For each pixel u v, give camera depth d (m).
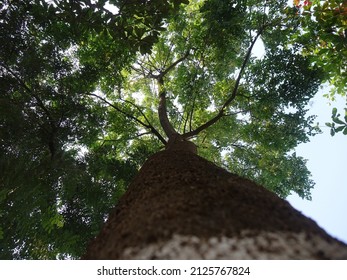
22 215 4.12
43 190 4.92
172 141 4.70
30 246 4.26
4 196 3.52
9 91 5.64
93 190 6.09
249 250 1.24
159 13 5.14
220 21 7.12
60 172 5.28
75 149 6.45
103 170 6.63
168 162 2.65
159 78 9.21
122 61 7.34
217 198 1.64
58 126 5.91
